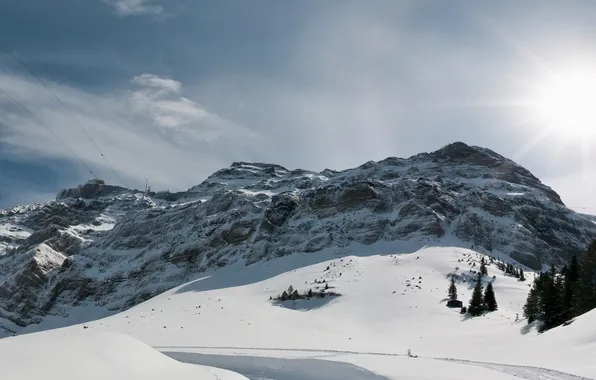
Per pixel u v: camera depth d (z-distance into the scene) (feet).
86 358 107.96
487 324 305.53
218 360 206.59
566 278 300.20
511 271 474.49
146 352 126.93
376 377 157.28
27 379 90.43
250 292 463.01
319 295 416.87
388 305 375.66
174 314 312.29
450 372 152.97
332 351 232.94
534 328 256.32
